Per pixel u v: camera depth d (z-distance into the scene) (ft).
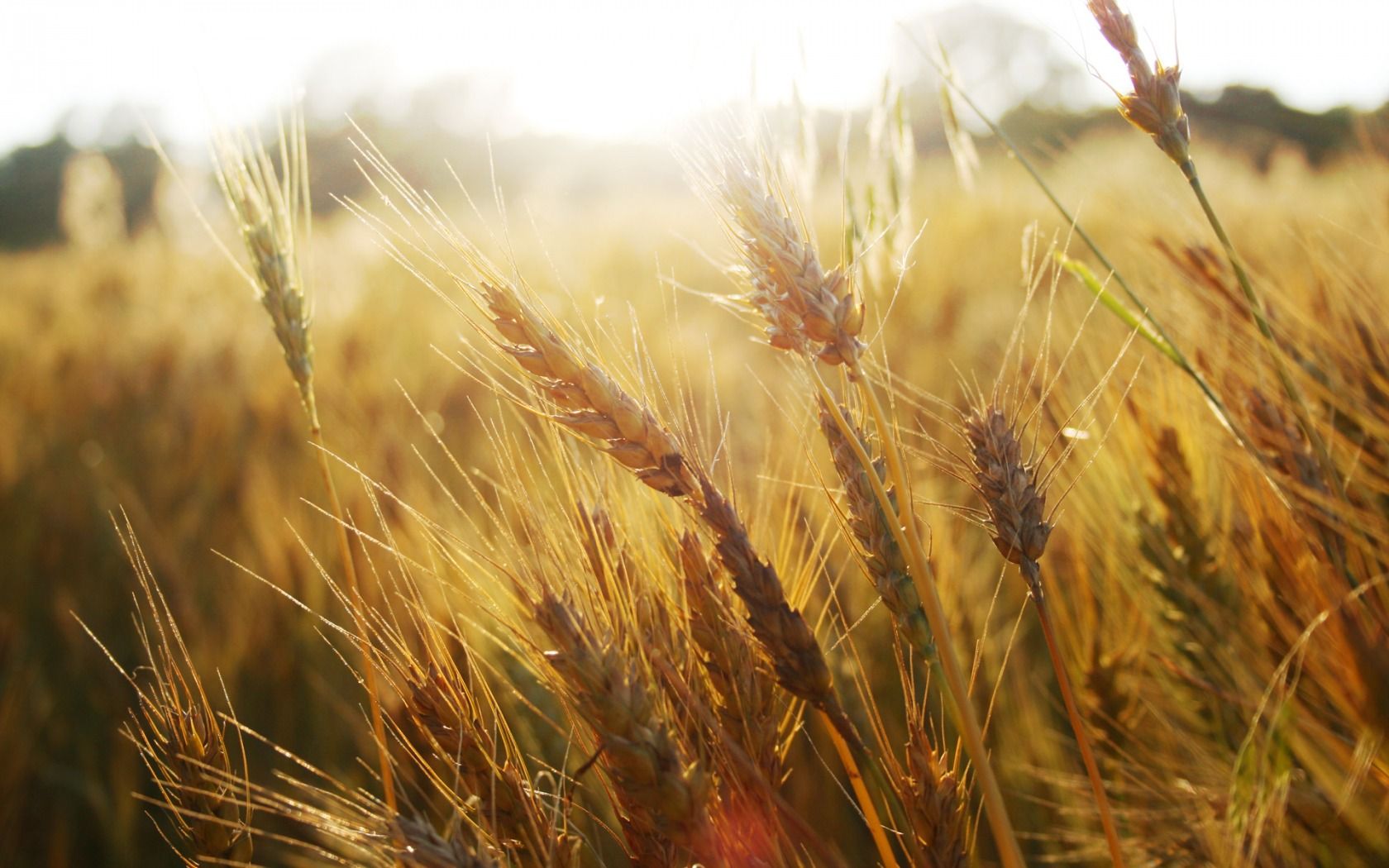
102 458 6.31
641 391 1.97
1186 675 2.50
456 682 2.00
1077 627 2.80
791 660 1.89
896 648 1.96
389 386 6.37
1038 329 3.79
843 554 2.77
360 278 9.86
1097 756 2.61
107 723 3.70
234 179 2.26
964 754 2.74
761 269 1.84
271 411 6.51
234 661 3.58
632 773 1.80
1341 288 2.61
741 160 1.87
